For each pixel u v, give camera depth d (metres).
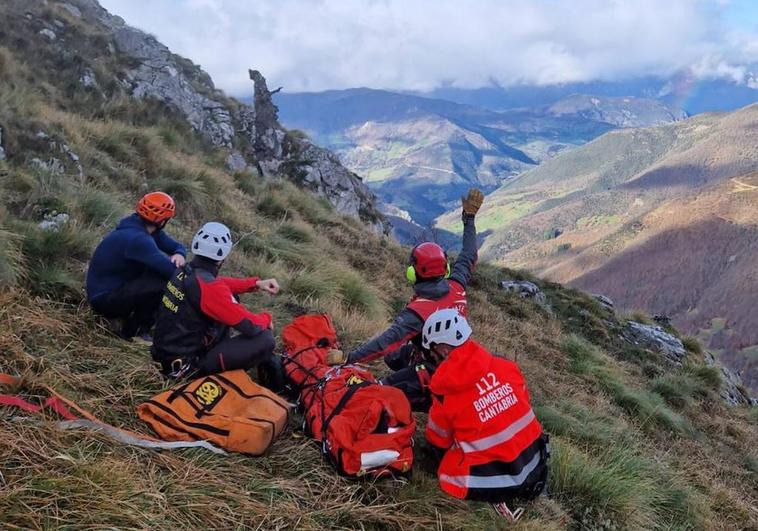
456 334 3.79
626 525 4.76
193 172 11.45
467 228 5.21
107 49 18.22
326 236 12.45
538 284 15.05
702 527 5.98
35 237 5.42
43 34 16.41
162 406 3.69
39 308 4.51
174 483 3.21
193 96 19.28
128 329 4.67
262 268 7.59
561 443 5.45
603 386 9.42
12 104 9.48
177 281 4.01
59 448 3.15
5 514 2.64
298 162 20.53
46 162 8.29
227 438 3.62
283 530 3.20
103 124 11.96
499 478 3.66
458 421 3.72
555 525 4.16
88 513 2.79
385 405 3.92
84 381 3.91
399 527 3.57
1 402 3.30
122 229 4.54
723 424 10.17
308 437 4.08
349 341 6.38
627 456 6.11
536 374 8.62
